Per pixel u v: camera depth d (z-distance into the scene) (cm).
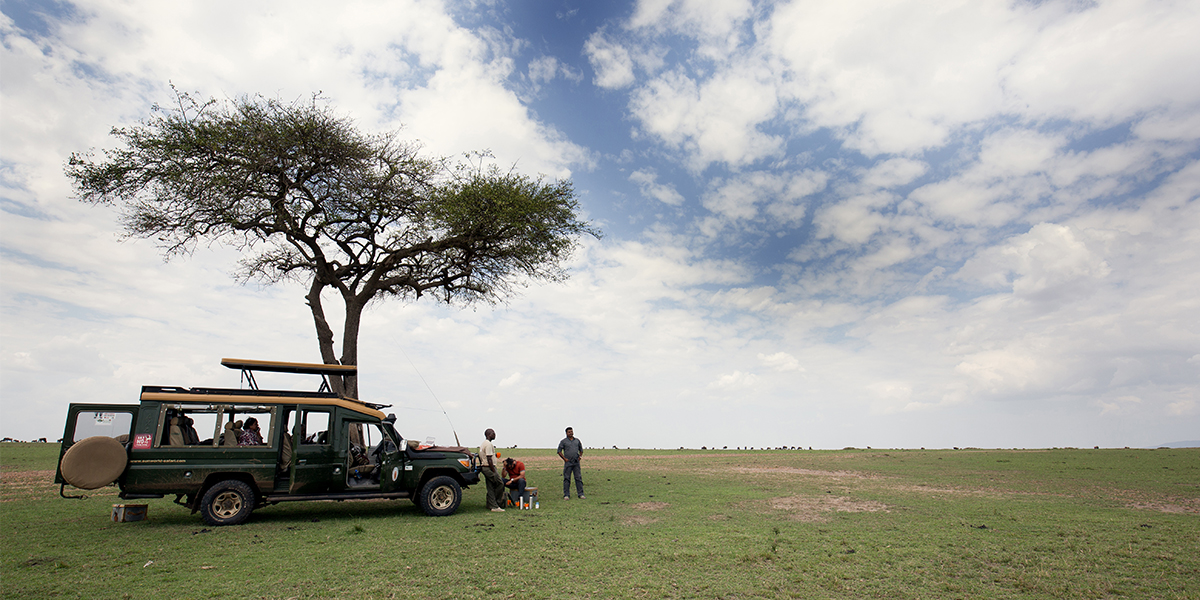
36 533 933
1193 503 1250
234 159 1705
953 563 754
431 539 910
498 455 1263
